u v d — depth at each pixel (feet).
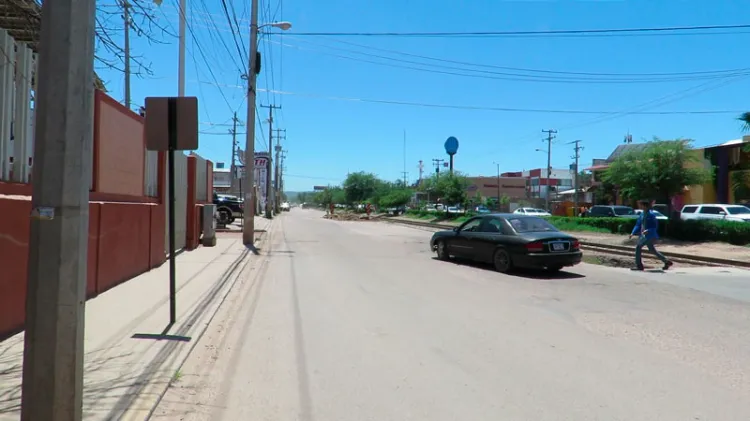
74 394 11.45
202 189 64.90
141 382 16.11
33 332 11.21
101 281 29.81
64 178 11.25
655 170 73.10
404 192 227.40
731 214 81.87
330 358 19.90
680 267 49.34
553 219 110.32
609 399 15.81
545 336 23.06
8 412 13.41
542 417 14.53
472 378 17.66
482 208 222.89
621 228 89.35
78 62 11.34
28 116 22.79
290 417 14.56
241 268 45.19
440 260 52.19
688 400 15.76
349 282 38.32
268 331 24.00
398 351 20.77
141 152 37.58
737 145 107.24
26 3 20.93
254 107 66.33
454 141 174.50
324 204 438.81
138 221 36.58
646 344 21.84
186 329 22.62
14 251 20.68
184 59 50.14
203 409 15.07
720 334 23.50
